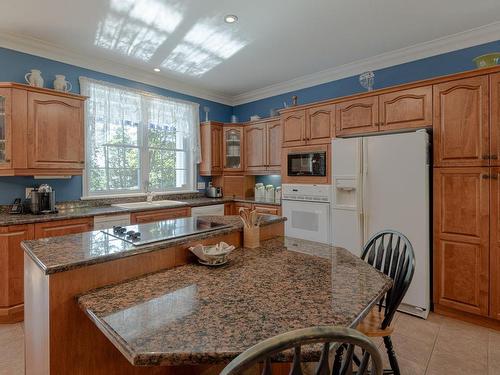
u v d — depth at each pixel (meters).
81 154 3.15
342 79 3.92
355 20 2.68
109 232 1.68
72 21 2.66
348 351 0.73
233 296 1.09
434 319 2.56
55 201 3.24
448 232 2.56
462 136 2.48
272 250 1.76
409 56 3.30
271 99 4.73
